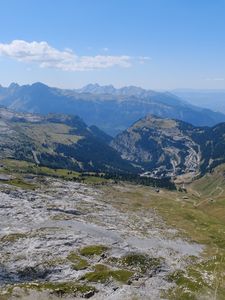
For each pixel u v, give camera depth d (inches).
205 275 4798.2
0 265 4709.6
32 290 3710.6
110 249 5344.5
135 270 4741.6
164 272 4761.3
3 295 3553.2
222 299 4042.8
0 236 5698.8
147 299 3826.3
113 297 3782.0
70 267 4709.6
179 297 3954.2
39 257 5007.4
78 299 3713.1
